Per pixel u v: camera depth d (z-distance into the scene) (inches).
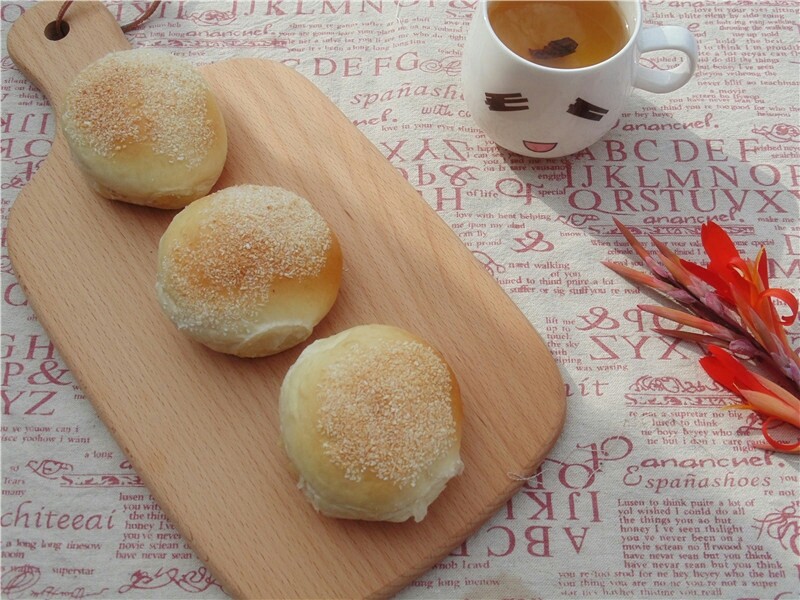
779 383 18.8
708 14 22.8
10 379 18.7
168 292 17.6
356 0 22.9
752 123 21.6
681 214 20.6
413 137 21.3
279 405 17.3
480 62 18.8
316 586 16.7
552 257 20.2
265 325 17.4
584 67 18.9
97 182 18.8
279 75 21.0
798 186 21.0
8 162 20.6
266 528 17.0
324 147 20.3
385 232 19.5
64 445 18.2
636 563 17.6
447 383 17.1
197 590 17.2
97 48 21.0
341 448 16.2
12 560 17.3
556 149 20.1
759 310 18.2
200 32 22.3
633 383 19.0
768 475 18.3
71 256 18.9
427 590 17.3
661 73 19.4
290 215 18.1
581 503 18.1
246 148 20.2
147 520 17.7
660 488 18.2
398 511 16.5
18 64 20.9
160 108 18.7
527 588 17.4
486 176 21.0
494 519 17.9
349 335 17.3
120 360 18.1
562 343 19.4
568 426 18.6
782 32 22.6
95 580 17.2
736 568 17.6
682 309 19.7
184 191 18.8
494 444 17.8
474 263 19.3
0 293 19.4
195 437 17.6
